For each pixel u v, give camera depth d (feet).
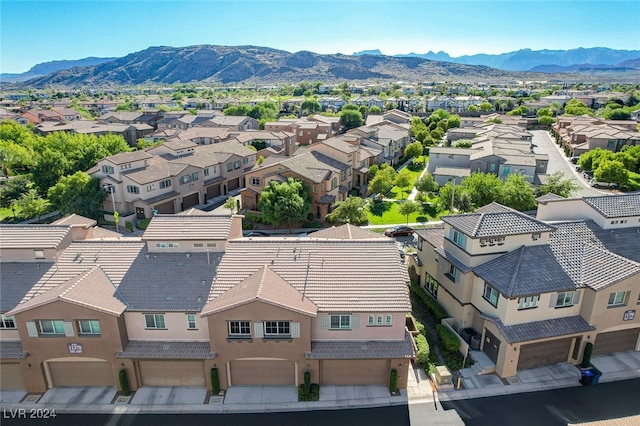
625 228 121.39
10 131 329.52
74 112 545.03
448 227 118.01
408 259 145.79
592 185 262.26
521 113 586.86
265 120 467.52
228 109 524.93
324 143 248.73
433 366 101.71
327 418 88.22
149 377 96.73
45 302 87.20
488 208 132.46
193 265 101.24
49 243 101.09
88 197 207.62
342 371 96.17
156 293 94.89
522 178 210.79
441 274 121.60
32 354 92.07
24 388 96.43
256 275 96.37
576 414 89.10
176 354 91.61
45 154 242.37
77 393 95.40
